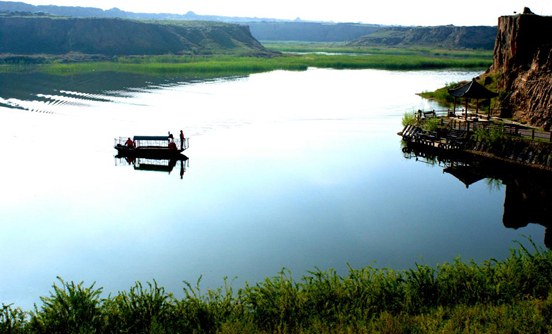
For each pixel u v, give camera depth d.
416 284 16.48
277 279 17.33
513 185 33.12
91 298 15.77
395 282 16.67
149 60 147.38
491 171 36.78
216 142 46.34
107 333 13.91
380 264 21.20
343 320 14.20
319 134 50.03
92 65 129.38
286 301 15.10
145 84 90.62
